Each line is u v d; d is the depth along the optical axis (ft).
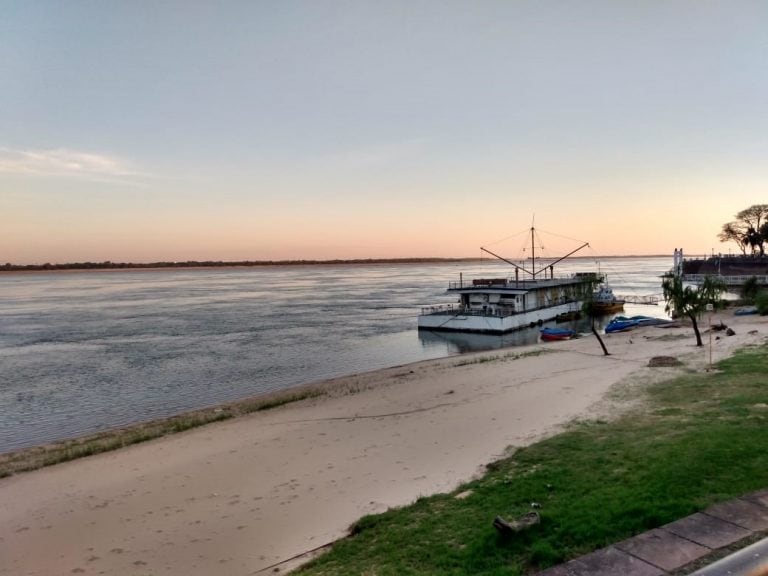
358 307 325.62
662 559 26.37
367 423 75.97
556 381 93.30
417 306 328.08
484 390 91.40
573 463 45.80
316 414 84.69
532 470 46.16
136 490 56.95
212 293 496.23
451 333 198.80
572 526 31.63
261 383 127.85
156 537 45.47
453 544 33.24
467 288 211.41
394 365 144.87
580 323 224.12
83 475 63.10
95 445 76.79
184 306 346.74
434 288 524.11
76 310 327.88
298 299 399.44
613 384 84.69
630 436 52.19
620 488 37.19
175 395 117.29
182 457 67.31
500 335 189.57
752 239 470.39
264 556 40.11
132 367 147.43
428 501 43.21
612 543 29.04
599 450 48.55
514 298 202.59
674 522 30.09
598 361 113.60
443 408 80.74
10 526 49.96
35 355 167.63
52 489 59.06
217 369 143.95
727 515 30.37
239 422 84.53
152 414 102.89
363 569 32.24
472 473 51.03
